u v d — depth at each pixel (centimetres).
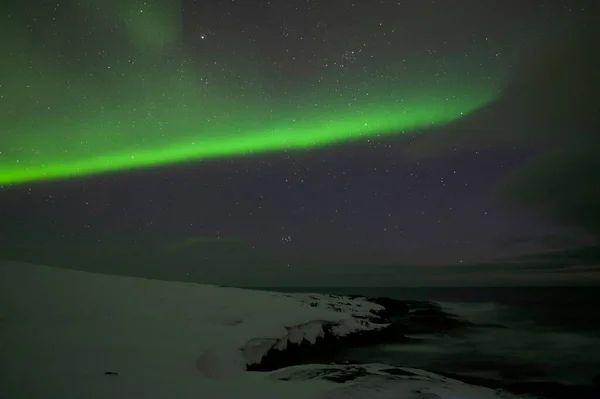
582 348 1836
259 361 1242
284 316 1761
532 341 2014
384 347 1789
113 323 1290
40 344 967
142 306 1591
